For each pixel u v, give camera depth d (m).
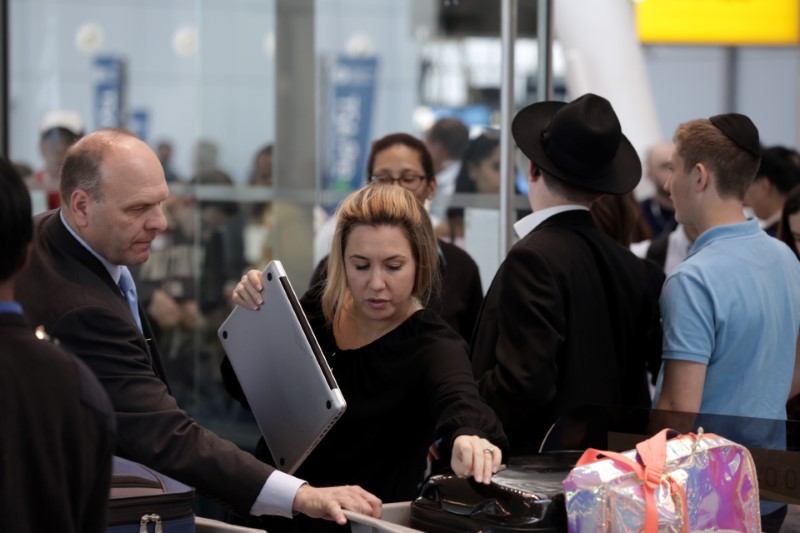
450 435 3.29
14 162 8.91
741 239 4.02
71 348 3.27
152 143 12.34
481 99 7.17
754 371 3.97
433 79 9.30
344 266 3.65
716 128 4.05
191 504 3.15
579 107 4.07
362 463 3.61
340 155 9.70
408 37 11.20
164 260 7.79
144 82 12.30
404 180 5.42
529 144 4.19
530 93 5.59
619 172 4.16
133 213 3.44
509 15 5.52
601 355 4.02
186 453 3.26
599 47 9.92
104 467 2.48
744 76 17.25
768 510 3.41
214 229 7.97
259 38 8.30
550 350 3.83
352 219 3.56
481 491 3.11
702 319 3.93
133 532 3.02
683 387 3.94
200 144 8.18
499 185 5.81
